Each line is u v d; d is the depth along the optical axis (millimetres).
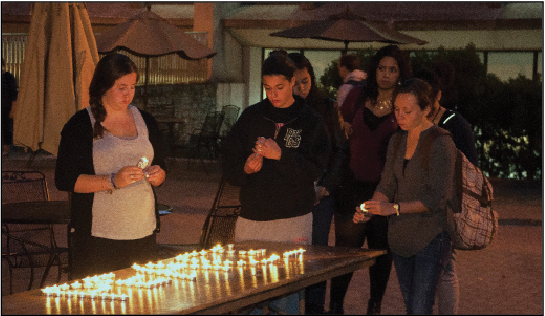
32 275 5590
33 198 6523
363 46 19984
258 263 3762
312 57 21094
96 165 3992
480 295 6016
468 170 4180
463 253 7652
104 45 12836
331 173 4949
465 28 18750
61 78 5500
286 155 4156
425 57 14914
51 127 5488
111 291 3174
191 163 16031
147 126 4219
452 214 3975
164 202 10914
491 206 4234
